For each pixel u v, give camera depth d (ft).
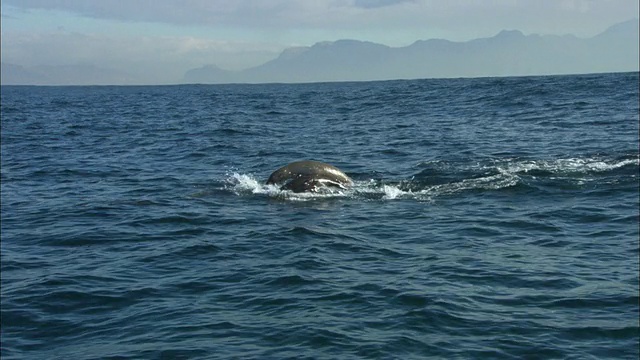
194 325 27.71
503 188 55.88
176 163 79.97
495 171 62.69
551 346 25.18
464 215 47.42
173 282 33.78
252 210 50.70
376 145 90.53
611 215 46.09
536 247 39.04
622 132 92.07
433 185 58.08
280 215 48.62
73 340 27.20
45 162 84.33
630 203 49.24
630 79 262.06
